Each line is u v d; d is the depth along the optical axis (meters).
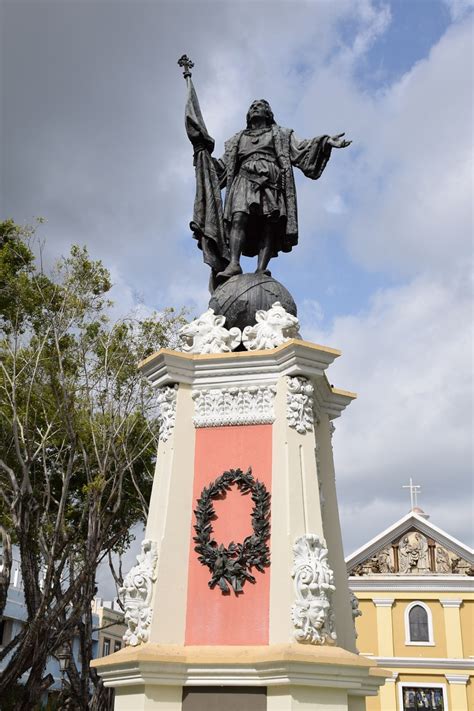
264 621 5.72
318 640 5.43
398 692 30.17
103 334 16.20
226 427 6.55
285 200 8.16
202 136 8.31
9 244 15.23
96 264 15.42
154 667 5.36
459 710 29.31
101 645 37.19
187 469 6.43
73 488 17.67
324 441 7.22
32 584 13.16
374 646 31.11
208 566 6.05
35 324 14.98
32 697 12.96
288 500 5.95
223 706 5.34
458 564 32.22
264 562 5.92
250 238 8.43
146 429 16.36
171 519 6.17
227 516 6.21
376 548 33.28
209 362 6.70
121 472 15.29
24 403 15.08
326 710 5.18
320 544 5.83
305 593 5.56
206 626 5.82
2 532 13.67
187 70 8.68
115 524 19.19
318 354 6.45
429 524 32.84
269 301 7.37
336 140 7.98
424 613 31.52
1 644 27.12
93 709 17.23
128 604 5.89
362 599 31.97
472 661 29.95
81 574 13.70
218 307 7.44
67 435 15.10
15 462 15.64
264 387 6.54
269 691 5.26
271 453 6.34
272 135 8.31
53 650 13.52
